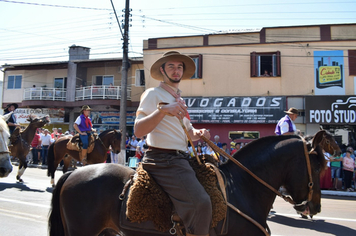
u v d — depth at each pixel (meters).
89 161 8.70
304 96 15.92
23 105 24.06
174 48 18.47
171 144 2.51
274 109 16.34
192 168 2.57
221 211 2.40
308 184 2.77
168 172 2.46
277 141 2.94
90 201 2.71
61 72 24.94
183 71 2.97
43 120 10.00
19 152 9.67
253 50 17.30
